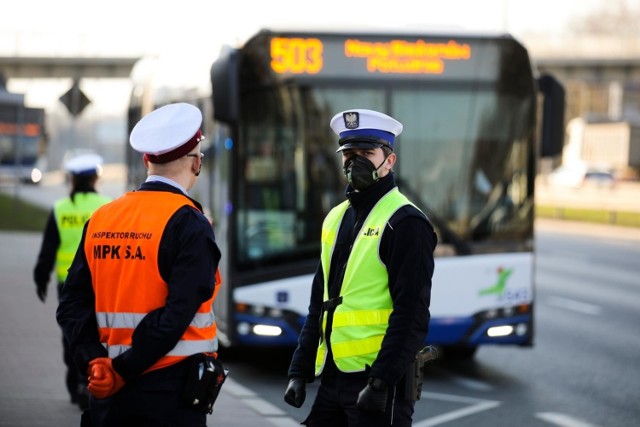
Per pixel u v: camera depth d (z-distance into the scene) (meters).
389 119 7.90
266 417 13.97
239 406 14.77
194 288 6.79
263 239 16.89
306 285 16.80
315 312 8.20
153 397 6.91
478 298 16.84
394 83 17.19
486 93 17.41
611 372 18.61
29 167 98.31
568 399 16.06
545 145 17.66
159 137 7.09
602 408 15.42
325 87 17.05
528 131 17.44
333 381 7.87
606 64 123.88
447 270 16.75
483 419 14.50
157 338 6.70
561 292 32.56
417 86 17.25
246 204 16.83
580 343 22.14
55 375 16.36
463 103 17.36
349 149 7.91
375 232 7.70
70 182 13.59
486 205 17.20
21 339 19.83
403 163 17.19
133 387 6.91
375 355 7.63
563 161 156.62
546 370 18.73
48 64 121.06
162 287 6.93
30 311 23.69
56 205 13.48
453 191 17.17
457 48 17.36
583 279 36.78
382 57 17.16
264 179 16.89
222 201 17.41
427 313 7.51
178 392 6.96
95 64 120.50
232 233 16.80
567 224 72.88
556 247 52.47
